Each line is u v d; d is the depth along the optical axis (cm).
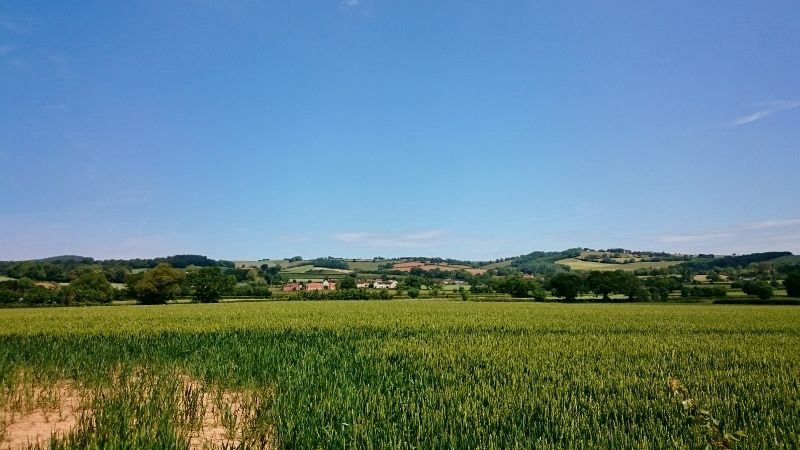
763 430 915
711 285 10469
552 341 2356
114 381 1317
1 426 901
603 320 3781
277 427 889
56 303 7588
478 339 2411
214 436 897
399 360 1723
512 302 7756
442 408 1015
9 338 2328
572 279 8875
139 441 727
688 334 2827
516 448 771
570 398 1151
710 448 528
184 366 1608
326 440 820
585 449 809
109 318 3841
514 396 1139
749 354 1977
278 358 1697
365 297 9525
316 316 4019
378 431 859
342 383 1266
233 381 1344
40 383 1284
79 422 799
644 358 1842
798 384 1371
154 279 8031
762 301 7638
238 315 4172
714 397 1172
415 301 8025
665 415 1016
